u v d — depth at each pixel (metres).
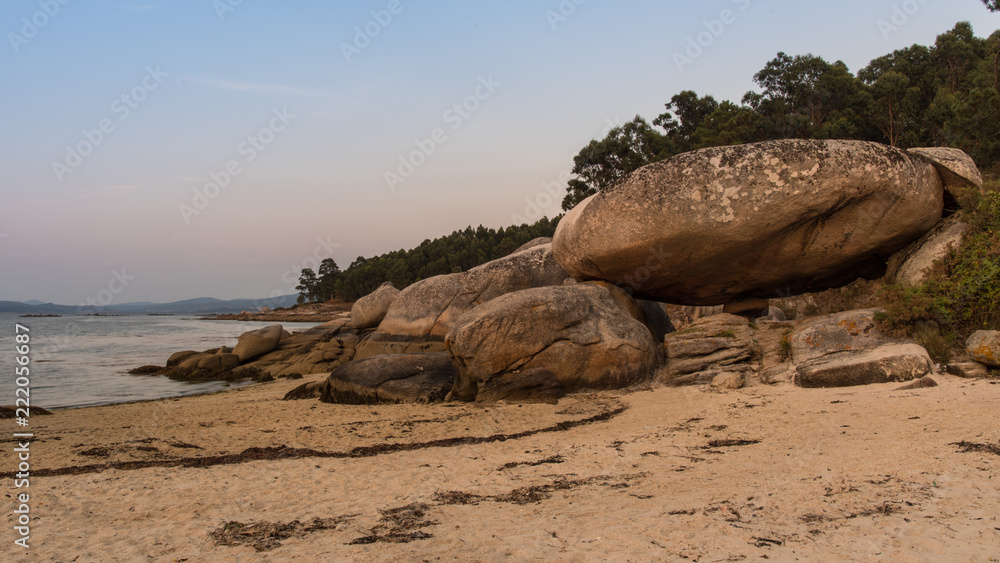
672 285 15.45
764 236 12.91
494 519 5.42
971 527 4.53
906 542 4.34
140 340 43.84
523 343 12.89
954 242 12.90
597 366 13.16
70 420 12.60
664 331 19.31
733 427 9.02
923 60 49.00
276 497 6.45
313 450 9.01
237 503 6.23
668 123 52.28
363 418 11.76
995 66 38.84
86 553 4.77
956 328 12.20
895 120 43.44
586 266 15.08
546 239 27.09
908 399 9.36
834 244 13.34
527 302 13.15
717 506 5.43
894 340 12.20
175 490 6.77
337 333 27.06
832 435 7.89
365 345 22.72
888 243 13.60
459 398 13.17
